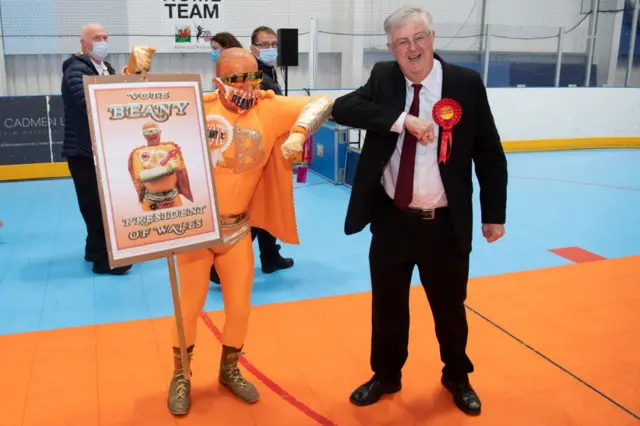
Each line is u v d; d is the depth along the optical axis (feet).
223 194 7.75
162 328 11.07
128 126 6.63
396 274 7.95
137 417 8.21
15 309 12.12
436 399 8.75
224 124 7.59
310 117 7.41
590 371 9.58
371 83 7.57
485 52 33.96
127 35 29.58
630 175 26.89
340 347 10.34
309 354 10.07
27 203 21.03
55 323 11.43
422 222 7.63
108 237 6.58
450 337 8.29
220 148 7.61
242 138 7.63
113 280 13.88
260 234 13.91
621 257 15.46
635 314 11.79
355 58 33.58
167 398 8.68
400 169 7.43
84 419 8.14
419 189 7.47
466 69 7.42
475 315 11.65
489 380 9.27
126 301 12.62
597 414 8.43
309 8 32.53
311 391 8.93
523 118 32.81
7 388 8.90
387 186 7.79
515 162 29.91
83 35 13.07
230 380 8.71
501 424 8.17
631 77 37.86
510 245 16.69
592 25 36.60
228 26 31.19
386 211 7.82
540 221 19.27
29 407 8.41
